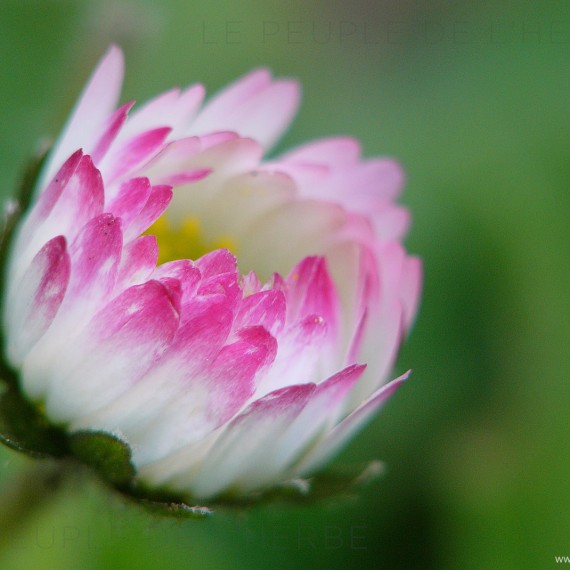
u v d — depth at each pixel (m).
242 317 0.13
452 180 0.16
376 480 0.15
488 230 0.16
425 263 0.16
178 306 0.13
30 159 0.13
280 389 0.13
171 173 0.13
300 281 0.13
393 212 0.14
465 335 0.15
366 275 0.13
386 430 0.15
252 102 0.14
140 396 0.13
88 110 0.13
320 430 0.13
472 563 0.15
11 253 0.13
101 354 0.13
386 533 0.15
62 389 0.13
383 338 0.13
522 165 0.16
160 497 0.13
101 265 0.13
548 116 0.16
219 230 0.14
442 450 0.15
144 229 0.13
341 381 0.13
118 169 0.13
